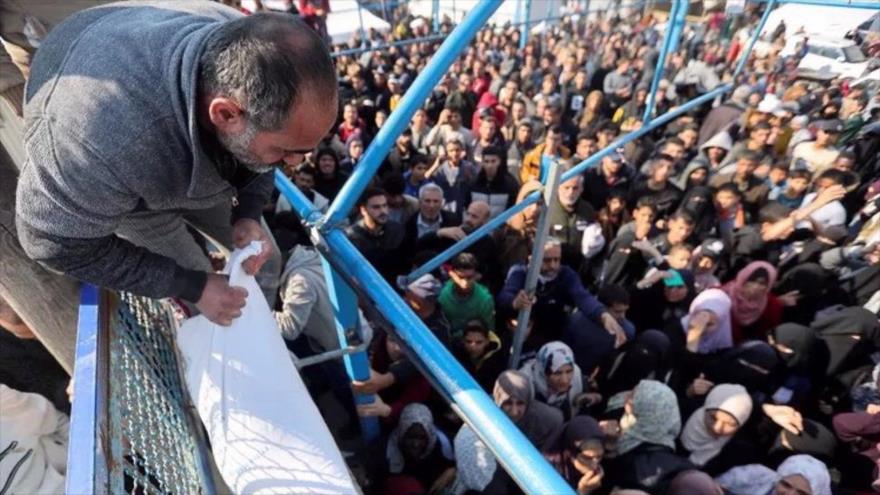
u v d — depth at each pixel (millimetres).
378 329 2967
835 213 3127
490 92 7879
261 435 1052
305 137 833
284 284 2623
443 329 3066
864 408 2756
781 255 3584
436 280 3363
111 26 885
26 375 1825
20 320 1757
